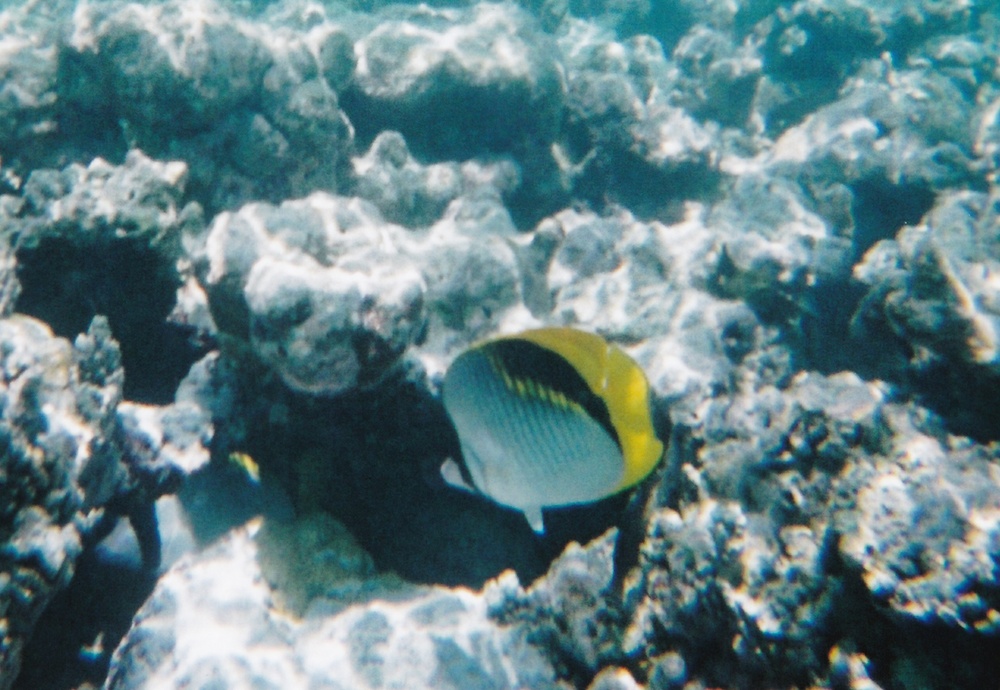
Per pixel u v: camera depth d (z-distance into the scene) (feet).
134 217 11.21
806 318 15.74
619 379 4.29
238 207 14.56
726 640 8.48
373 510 11.89
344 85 16.89
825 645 7.80
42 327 10.16
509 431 4.82
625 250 17.12
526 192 19.39
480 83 17.06
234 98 13.75
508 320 13.10
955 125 21.93
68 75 14.15
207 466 11.88
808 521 8.59
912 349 11.89
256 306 9.38
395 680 9.73
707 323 14.52
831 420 9.14
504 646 10.55
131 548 10.64
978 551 7.28
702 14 36.27
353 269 10.20
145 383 12.94
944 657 7.14
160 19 13.48
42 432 8.40
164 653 9.38
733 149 25.90
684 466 9.96
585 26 35.88
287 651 9.79
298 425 11.32
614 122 20.38
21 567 7.86
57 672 9.81
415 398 11.19
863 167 19.04
